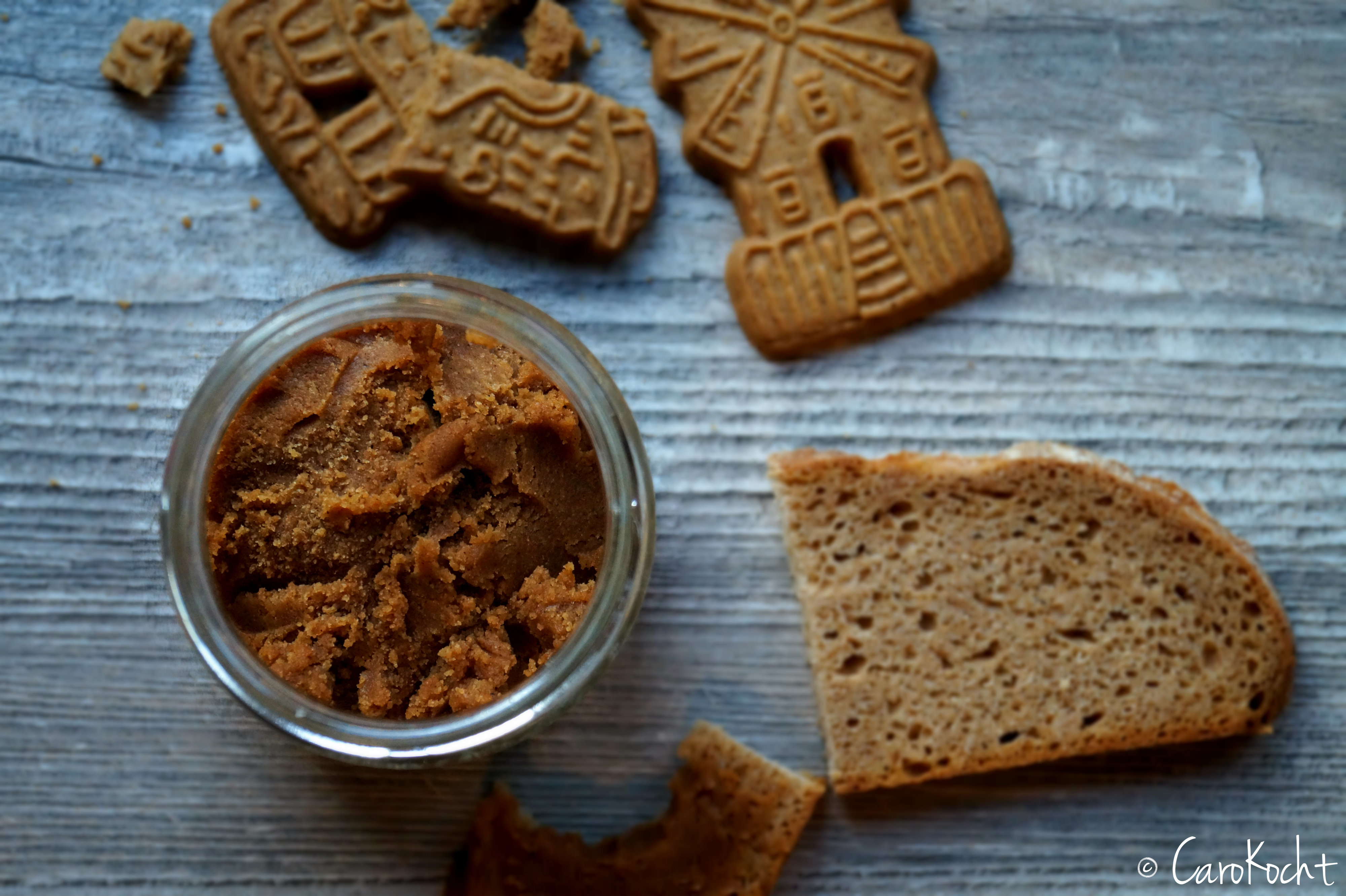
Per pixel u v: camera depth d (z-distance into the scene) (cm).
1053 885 35
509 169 34
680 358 35
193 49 35
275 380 32
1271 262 36
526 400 32
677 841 34
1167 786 35
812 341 35
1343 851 35
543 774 35
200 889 34
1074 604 34
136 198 34
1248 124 36
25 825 34
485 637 31
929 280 35
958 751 34
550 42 34
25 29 34
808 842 35
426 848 34
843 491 34
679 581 35
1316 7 36
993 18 35
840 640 34
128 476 34
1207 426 35
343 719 31
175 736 34
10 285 34
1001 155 35
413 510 31
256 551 31
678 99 35
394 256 34
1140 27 36
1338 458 35
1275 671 34
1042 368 35
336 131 34
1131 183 35
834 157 35
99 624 34
